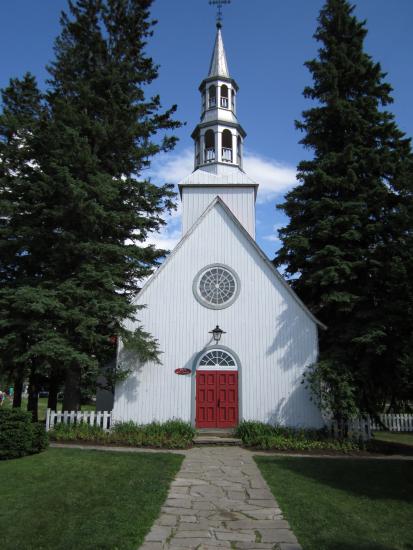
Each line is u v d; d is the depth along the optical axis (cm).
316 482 1036
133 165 1925
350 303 1734
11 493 884
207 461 1259
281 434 1619
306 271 1983
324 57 2081
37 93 1862
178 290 1872
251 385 1777
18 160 1717
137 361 1795
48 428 1633
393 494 955
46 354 1437
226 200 2255
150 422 1736
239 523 745
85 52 1889
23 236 1620
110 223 1694
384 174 1869
